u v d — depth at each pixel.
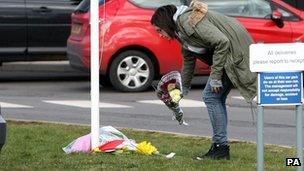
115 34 41.34
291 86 16.88
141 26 41.69
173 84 22.02
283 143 26.64
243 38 20.62
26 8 47.66
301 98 16.97
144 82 42.16
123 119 32.16
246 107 36.22
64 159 21.77
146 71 42.16
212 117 21.70
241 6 42.62
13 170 20.61
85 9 42.16
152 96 40.16
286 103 16.94
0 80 49.53
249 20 42.38
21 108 35.38
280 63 16.80
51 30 48.25
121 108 35.59
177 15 20.77
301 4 57.84
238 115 33.62
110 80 41.75
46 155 22.48
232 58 20.52
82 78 51.19
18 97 39.81
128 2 41.91
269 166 21.03
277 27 42.56
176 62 42.28
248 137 27.91
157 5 42.16
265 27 42.41
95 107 22.50
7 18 47.19
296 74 16.86
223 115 21.70
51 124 29.48
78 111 34.59
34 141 25.11
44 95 40.84
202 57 21.42
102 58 41.22
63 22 48.47
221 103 21.69
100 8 41.38
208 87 21.53
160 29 21.05
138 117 32.78
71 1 48.84
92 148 22.72
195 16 20.48
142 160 21.64
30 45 47.91
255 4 42.75
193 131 29.17
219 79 20.67
